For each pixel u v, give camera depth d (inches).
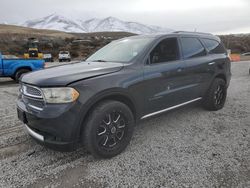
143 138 155.0
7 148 142.5
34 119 119.0
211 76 197.2
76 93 114.6
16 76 427.8
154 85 147.6
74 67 142.8
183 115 201.3
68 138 115.3
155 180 108.9
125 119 133.3
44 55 1550.2
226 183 105.9
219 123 181.9
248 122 183.9
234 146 141.6
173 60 164.4
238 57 1067.9
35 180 110.4
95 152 123.8
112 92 126.0
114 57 160.7
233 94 289.0
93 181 109.3
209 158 127.5
